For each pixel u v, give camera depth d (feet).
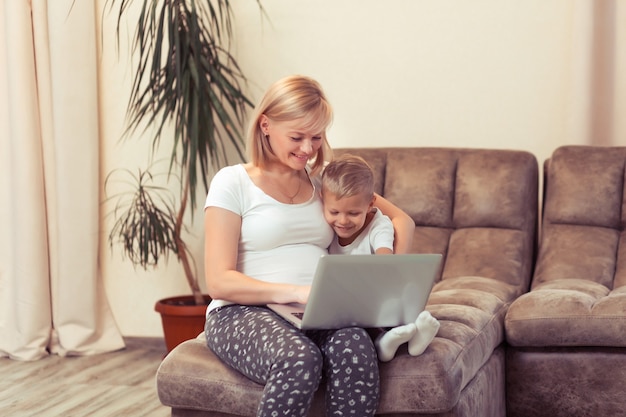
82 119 13.28
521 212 11.18
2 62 13.34
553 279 10.62
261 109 7.58
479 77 12.56
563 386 9.03
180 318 12.44
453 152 11.65
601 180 11.01
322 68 13.12
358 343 6.79
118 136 13.71
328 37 13.06
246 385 7.13
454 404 7.18
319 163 8.02
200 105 12.38
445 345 7.41
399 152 11.77
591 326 8.77
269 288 7.16
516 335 9.05
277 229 7.56
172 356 7.55
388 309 7.04
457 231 11.34
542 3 12.21
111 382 11.76
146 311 13.91
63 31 13.10
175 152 12.25
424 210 11.43
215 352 7.41
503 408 9.23
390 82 12.91
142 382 11.73
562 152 11.33
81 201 13.30
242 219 7.64
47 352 13.53
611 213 10.93
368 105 13.02
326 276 6.54
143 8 12.17
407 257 6.75
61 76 13.14
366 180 7.61
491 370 8.68
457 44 12.60
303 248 7.68
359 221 7.66
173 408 7.52
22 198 13.20
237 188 7.61
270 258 7.59
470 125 12.66
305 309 6.73
